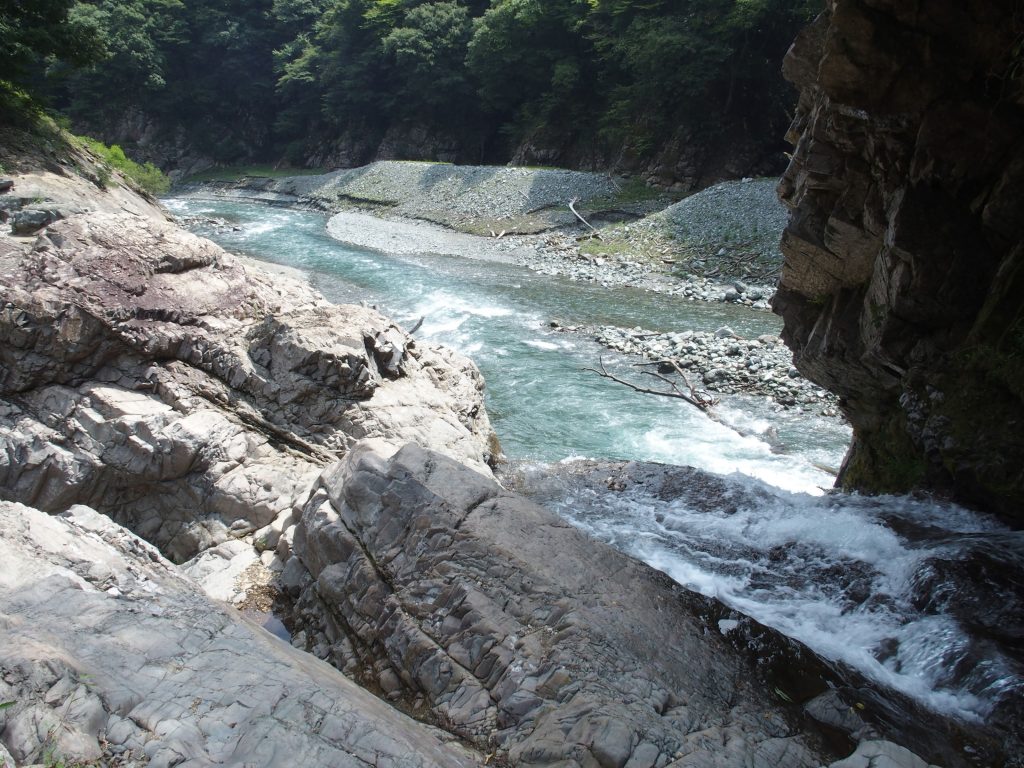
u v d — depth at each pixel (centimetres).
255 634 606
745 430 1648
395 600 712
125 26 6303
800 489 1377
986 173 888
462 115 6194
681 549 920
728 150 4488
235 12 7138
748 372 1958
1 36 2345
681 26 4291
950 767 576
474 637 656
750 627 715
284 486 1022
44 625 538
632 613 684
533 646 638
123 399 1050
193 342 1141
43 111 2647
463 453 1127
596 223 4125
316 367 1138
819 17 966
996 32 796
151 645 545
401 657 675
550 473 1216
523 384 1864
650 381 1925
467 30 5862
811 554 897
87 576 614
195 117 7025
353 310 1266
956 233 910
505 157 6109
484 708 607
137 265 1177
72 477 987
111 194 2536
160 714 474
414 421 1147
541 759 535
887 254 983
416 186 5019
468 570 711
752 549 925
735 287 2900
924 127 875
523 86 5709
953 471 937
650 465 1224
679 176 4522
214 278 1258
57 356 1046
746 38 4153
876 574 840
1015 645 691
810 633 748
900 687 673
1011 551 832
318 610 788
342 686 572
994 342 894
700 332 2303
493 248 3741
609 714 556
